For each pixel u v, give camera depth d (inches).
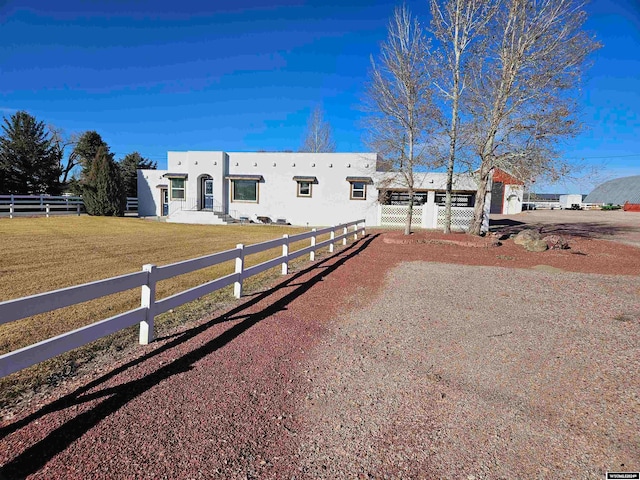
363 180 858.1
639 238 635.5
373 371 139.2
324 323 191.0
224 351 152.9
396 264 368.8
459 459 92.9
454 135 572.1
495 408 115.5
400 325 189.6
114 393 118.0
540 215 1418.6
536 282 292.2
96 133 1380.4
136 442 94.8
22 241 475.2
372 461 91.7
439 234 573.9
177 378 129.0
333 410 113.3
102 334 132.8
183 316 196.7
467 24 535.2
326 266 350.9
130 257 378.3
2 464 84.6
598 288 273.0
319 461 91.3
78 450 90.8
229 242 522.3
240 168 921.5
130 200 1206.3
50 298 114.6
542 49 498.9
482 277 309.9
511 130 520.7
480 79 560.1
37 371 131.3
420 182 818.2
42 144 1226.0
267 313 204.2
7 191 1136.2
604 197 2864.2
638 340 169.6
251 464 89.3
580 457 93.9
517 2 488.7
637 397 121.3
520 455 94.5
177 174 932.0
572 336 175.3
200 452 92.4
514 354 155.1
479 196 582.2
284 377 132.7
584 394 123.7
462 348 161.2
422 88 561.9
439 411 113.6
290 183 902.4
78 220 815.1
